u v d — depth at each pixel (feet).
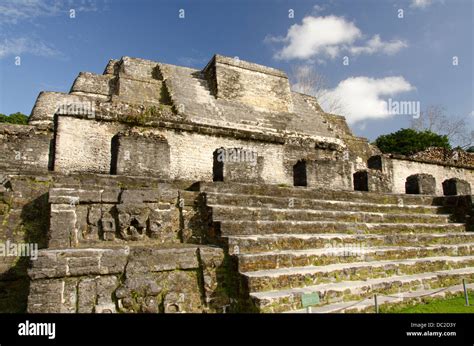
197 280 19.03
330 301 18.69
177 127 43.60
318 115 71.41
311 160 38.27
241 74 64.95
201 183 26.50
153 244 21.21
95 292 16.67
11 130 40.81
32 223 21.75
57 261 16.33
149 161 28.71
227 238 20.34
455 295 22.18
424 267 24.67
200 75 67.67
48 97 52.85
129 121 41.52
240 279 18.61
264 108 64.49
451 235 30.50
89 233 20.70
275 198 27.66
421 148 99.30
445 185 44.68
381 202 35.53
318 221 26.50
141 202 21.99
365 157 66.33
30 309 15.57
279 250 21.75
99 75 65.77
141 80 58.95
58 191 20.35
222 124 54.19
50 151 39.17
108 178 24.67
